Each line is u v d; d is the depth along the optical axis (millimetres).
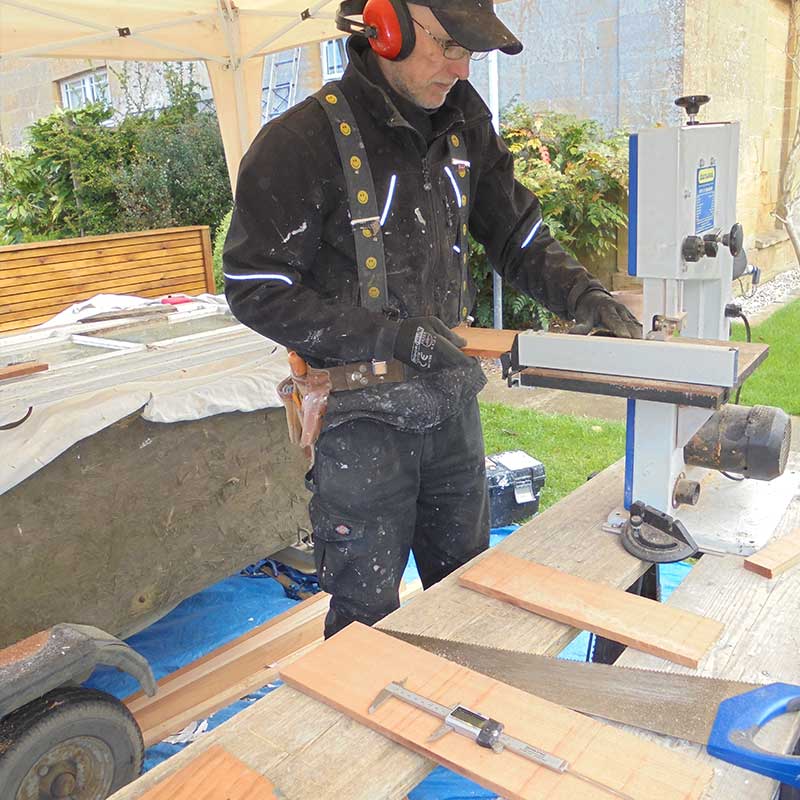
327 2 3600
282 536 2723
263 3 3938
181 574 2424
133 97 8617
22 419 1921
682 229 1371
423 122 1515
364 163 1432
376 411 1534
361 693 1025
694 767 883
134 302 3119
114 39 3879
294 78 7852
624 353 1285
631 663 1093
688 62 5738
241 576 3145
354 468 1570
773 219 7602
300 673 1068
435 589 1298
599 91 6180
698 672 1068
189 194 7434
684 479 1501
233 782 900
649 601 1216
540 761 887
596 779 866
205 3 3863
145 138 7418
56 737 1675
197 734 2254
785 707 937
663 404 1379
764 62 6988
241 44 4242
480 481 1801
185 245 5098
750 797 853
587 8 6074
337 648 1116
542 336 1373
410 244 1509
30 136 8438
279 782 904
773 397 4367
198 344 2379
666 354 1250
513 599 1238
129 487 2223
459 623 1203
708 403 1208
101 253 4699
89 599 2191
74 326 2637
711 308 1604
